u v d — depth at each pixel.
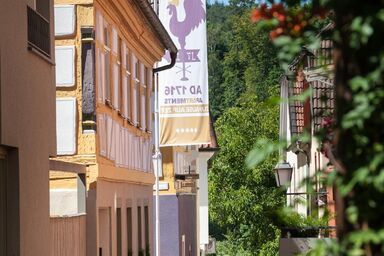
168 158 38.84
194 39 30.77
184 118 30.67
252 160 5.55
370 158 5.08
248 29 74.50
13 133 13.94
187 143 30.70
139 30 28.05
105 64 23.00
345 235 5.28
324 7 5.61
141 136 30.61
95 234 20.61
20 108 14.46
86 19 20.77
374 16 5.02
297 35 5.65
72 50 20.77
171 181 38.84
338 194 5.37
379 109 5.08
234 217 55.53
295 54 5.45
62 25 20.77
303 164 36.19
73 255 19.06
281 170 25.89
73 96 20.83
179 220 39.72
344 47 5.27
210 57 83.25
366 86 5.01
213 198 56.31
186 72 30.73
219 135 57.38
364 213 5.14
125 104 26.70
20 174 14.37
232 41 76.94
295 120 39.34
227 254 61.16
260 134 56.78
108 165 22.75
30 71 15.26
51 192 20.36
